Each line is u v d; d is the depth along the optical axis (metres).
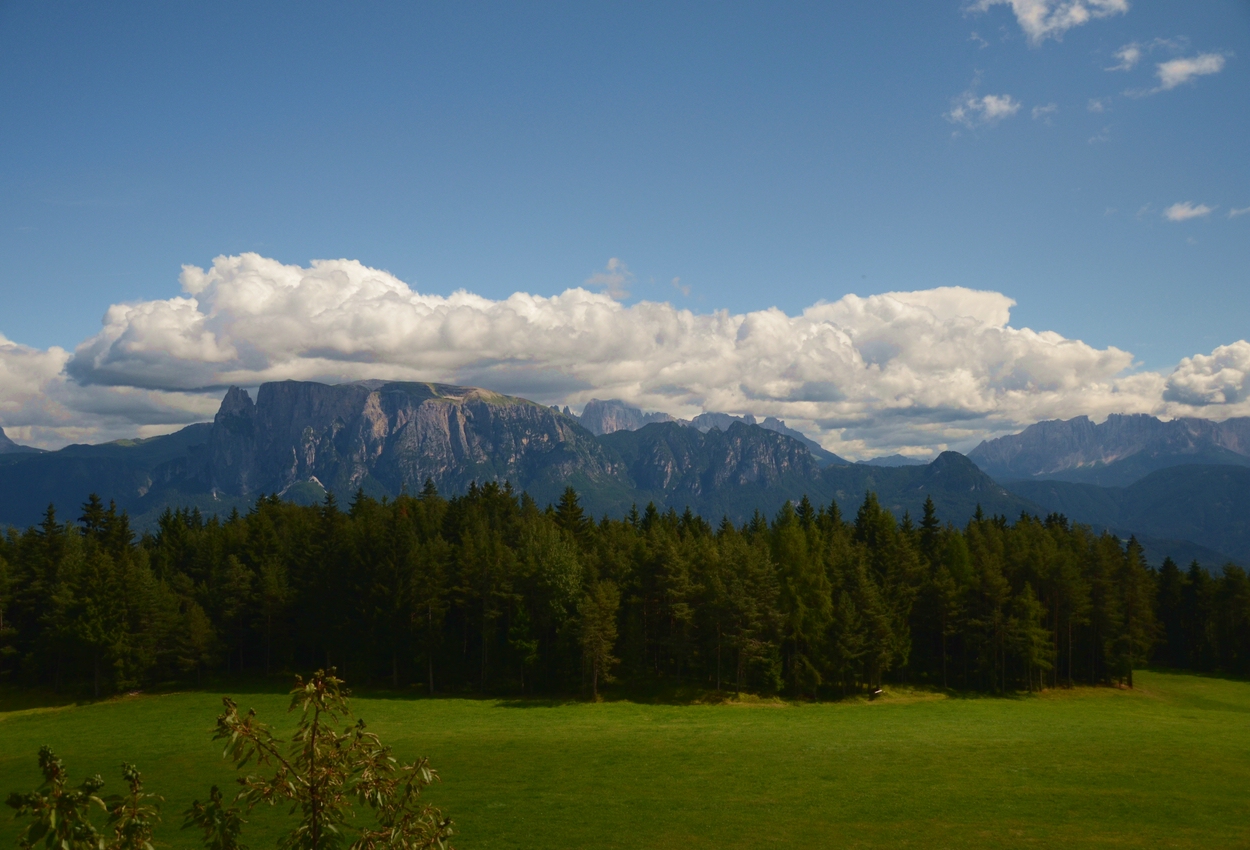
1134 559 136.88
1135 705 103.31
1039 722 87.25
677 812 50.56
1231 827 47.50
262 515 136.25
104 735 78.75
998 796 54.50
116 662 98.38
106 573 103.31
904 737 76.94
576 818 49.22
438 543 114.38
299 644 115.81
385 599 107.69
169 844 43.47
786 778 59.59
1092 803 52.69
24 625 107.19
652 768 62.94
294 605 114.06
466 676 108.69
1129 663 113.00
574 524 137.38
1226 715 95.56
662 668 110.62
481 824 48.03
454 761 65.62
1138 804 52.41
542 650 106.25
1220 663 137.12
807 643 103.38
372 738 11.96
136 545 138.00
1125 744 73.06
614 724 84.69
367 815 44.75
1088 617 116.75
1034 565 117.50
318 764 11.41
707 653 104.56
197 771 61.94
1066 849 43.62
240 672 113.38
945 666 111.25
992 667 108.31
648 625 110.88
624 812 50.50
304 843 11.27
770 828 47.28
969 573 116.69
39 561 112.00
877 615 103.12
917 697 104.38
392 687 106.50
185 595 114.12
